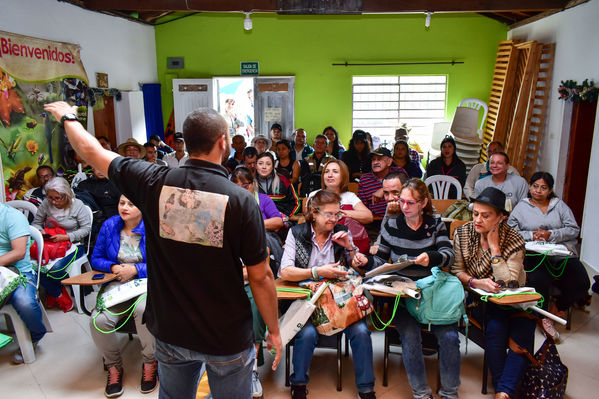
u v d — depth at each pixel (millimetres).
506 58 7898
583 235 5234
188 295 1646
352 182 5566
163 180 1631
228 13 8828
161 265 1679
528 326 2752
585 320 3812
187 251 1608
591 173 5082
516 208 3949
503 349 2770
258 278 1698
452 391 2734
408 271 2920
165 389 1834
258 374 2979
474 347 3424
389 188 3445
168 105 9242
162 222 1619
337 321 2707
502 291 2715
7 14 5156
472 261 2924
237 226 1590
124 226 3201
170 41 9000
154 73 9031
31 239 3719
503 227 2861
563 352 3330
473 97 8891
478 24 8633
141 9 6422
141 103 7996
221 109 9227
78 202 4285
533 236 3684
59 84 6027
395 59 8836
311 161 5844
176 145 7090
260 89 9039
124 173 1675
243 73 9055
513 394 2658
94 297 4359
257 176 4293
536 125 7230
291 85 8977
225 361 1697
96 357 3381
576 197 6246
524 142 7191
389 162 4516
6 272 3154
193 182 1606
